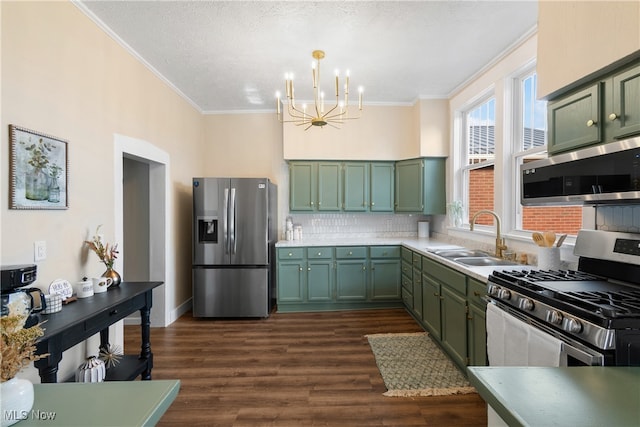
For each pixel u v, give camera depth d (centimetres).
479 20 242
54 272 194
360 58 303
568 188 157
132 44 270
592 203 164
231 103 432
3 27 162
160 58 297
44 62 187
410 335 320
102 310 175
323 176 433
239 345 302
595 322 118
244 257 376
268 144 463
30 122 177
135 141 286
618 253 163
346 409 204
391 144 434
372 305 410
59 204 196
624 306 121
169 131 358
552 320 136
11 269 148
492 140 337
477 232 334
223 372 251
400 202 435
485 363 204
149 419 78
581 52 153
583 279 172
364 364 262
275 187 440
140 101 296
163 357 278
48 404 84
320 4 221
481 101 355
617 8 133
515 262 257
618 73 140
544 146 253
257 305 376
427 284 311
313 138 429
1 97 161
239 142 463
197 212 373
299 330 339
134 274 361
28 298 158
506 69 289
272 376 245
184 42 269
